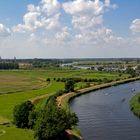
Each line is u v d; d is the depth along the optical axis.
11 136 92.38
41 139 89.62
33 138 90.56
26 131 98.94
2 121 112.19
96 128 111.06
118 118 127.44
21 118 103.19
